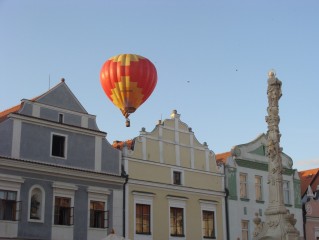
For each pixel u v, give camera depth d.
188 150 38.41
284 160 44.91
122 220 33.19
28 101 30.53
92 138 33.12
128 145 35.88
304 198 46.59
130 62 29.84
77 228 31.11
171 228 35.78
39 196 30.02
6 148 28.95
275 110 24.84
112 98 30.77
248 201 41.16
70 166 31.55
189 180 37.78
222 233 38.66
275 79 25.03
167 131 37.38
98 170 32.84
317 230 45.66
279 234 23.27
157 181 35.72
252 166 42.41
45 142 30.73
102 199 32.66
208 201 38.34
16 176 29.00
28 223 29.05
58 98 32.16
